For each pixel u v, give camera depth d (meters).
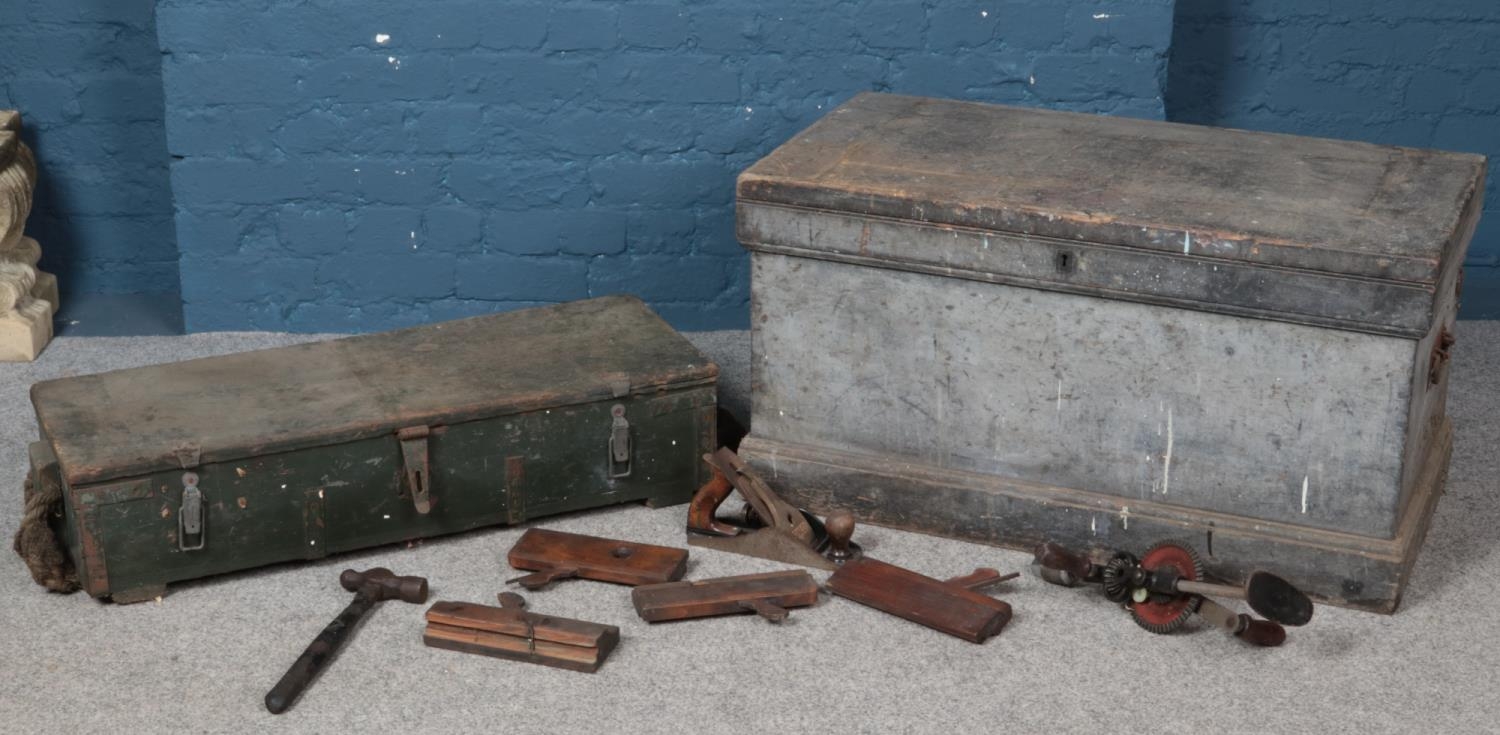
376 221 4.18
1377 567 3.24
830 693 3.10
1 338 4.08
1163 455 3.32
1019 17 4.04
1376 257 3.07
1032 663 3.17
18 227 4.13
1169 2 4.00
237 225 4.18
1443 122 4.36
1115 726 3.04
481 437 3.41
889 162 3.45
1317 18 4.30
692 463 3.57
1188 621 3.27
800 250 3.39
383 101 4.09
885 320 3.40
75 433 3.27
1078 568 3.26
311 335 4.26
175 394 3.41
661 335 3.64
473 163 4.14
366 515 3.38
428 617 3.20
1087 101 4.09
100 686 3.11
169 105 4.07
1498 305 4.38
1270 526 3.29
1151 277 3.20
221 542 3.30
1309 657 3.19
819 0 4.04
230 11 4.00
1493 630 3.24
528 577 3.32
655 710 3.06
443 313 4.27
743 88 4.10
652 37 4.06
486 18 4.04
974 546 3.46
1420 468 3.42
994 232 3.26
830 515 3.46
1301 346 3.17
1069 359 3.31
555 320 3.70
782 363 3.50
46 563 3.27
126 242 4.43
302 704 3.07
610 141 4.14
